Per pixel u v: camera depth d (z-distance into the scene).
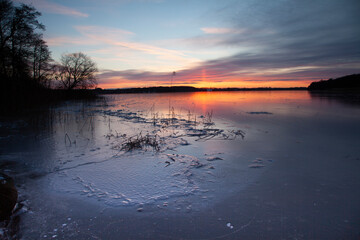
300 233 3.09
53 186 4.46
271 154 6.45
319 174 5.03
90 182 4.64
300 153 6.53
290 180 4.73
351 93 41.44
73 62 34.94
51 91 26.38
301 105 21.45
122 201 3.91
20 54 22.05
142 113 16.55
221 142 7.77
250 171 5.21
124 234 3.08
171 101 31.06
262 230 3.16
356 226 3.22
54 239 2.95
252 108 19.36
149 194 4.15
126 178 4.83
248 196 4.09
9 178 4.07
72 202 3.87
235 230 3.16
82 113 16.91
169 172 5.14
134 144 7.16
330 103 23.09
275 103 24.55
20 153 6.61
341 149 6.89
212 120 12.70
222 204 3.83
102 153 6.57
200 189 4.35
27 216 3.44
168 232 3.12
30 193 4.16
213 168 5.38
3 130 10.10
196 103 26.08
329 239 2.97
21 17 22.62
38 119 13.22
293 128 10.23
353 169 5.29
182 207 3.74
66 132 9.66
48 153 6.59
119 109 19.97
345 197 4.03
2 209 3.30
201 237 3.03
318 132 9.34
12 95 17.95
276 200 3.95
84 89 36.41
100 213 3.56
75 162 5.84
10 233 3.03
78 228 3.19
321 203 3.84
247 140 8.05
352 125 10.71
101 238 2.99
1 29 21.45
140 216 3.49
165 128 10.33
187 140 8.04
